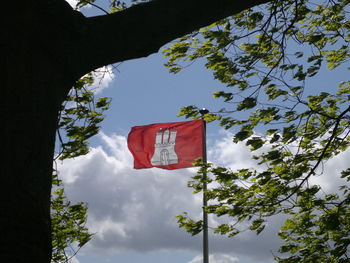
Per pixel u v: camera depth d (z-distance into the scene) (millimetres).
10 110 1818
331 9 7453
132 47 2268
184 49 7203
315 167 6445
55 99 2014
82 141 6438
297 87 6660
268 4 6316
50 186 1923
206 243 13484
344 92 7863
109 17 2248
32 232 1723
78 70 2158
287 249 7539
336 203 6941
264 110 6723
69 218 8391
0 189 1706
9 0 1986
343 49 7824
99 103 6508
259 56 6340
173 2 2311
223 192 7344
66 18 2061
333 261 7109
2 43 1911
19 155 1776
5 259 1631
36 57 1964
